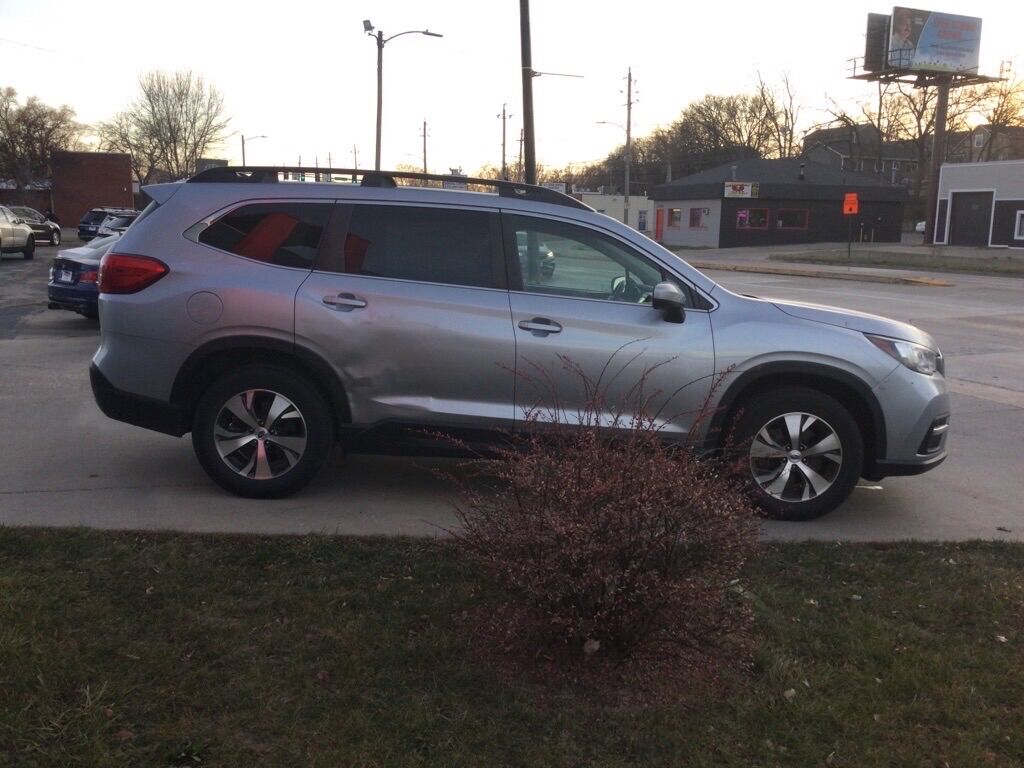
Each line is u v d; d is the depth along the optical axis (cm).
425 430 541
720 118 8881
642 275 552
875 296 2269
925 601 427
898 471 561
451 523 521
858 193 5675
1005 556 495
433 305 535
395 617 386
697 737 313
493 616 375
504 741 307
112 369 547
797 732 317
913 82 5122
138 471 609
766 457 551
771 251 5050
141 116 6656
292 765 289
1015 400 968
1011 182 4662
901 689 346
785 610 409
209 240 548
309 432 546
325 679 338
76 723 301
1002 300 2173
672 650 343
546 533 335
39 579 405
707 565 343
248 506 543
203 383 555
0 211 2720
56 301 1294
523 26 2106
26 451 651
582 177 9819
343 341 533
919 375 554
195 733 302
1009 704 339
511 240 546
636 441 363
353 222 548
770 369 541
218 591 407
